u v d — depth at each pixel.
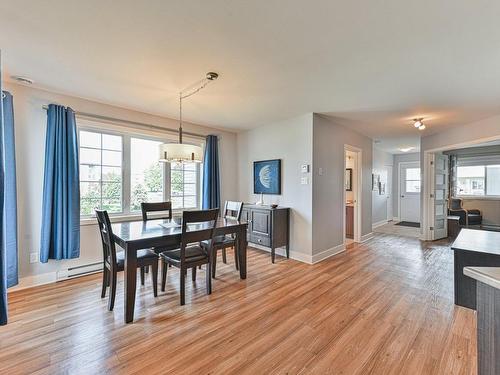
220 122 4.38
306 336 1.95
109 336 1.93
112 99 3.25
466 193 7.18
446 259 3.97
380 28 1.75
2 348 1.78
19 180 2.81
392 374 1.56
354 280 3.09
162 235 2.36
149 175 4.03
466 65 2.27
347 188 6.06
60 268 3.05
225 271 3.40
